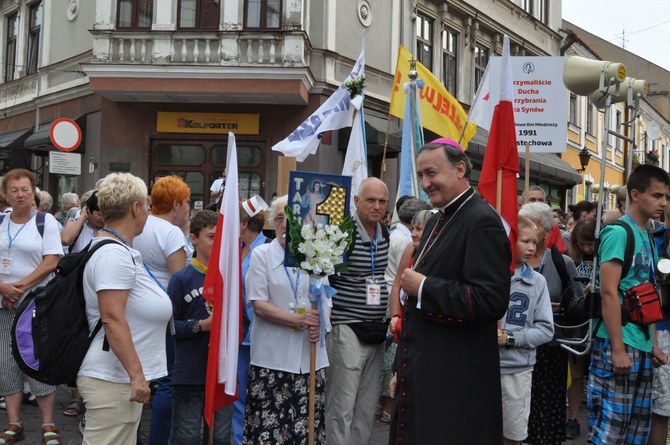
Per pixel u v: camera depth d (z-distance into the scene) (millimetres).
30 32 21188
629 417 4637
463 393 3514
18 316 3770
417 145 9180
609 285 4547
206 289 4500
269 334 4711
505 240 3525
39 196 8195
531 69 7684
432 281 3523
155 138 16328
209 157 16188
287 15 14992
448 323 3516
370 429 5305
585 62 5754
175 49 15164
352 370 5066
